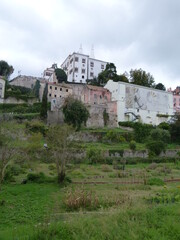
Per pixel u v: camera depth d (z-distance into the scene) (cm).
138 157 3938
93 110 5675
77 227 671
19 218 1031
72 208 1171
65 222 734
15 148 1948
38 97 7038
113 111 5994
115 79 8200
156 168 3088
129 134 5059
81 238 614
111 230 646
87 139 4588
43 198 1409
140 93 6494
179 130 5169
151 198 1262
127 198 1259
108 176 2472
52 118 5109
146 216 754
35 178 1992
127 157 3856
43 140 3512
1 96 6188
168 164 3600
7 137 1866
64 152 2105
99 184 2019
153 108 6619
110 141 4675
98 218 757
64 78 8594
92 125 5553
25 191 1595
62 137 2203
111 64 8538
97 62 9481
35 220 1003
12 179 1966
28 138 3009
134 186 1873
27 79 8200
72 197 1237
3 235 693
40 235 643
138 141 5081
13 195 1485
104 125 5725
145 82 8569
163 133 4916
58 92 6800
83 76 9094
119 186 1895
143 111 6412
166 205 908
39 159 2930
